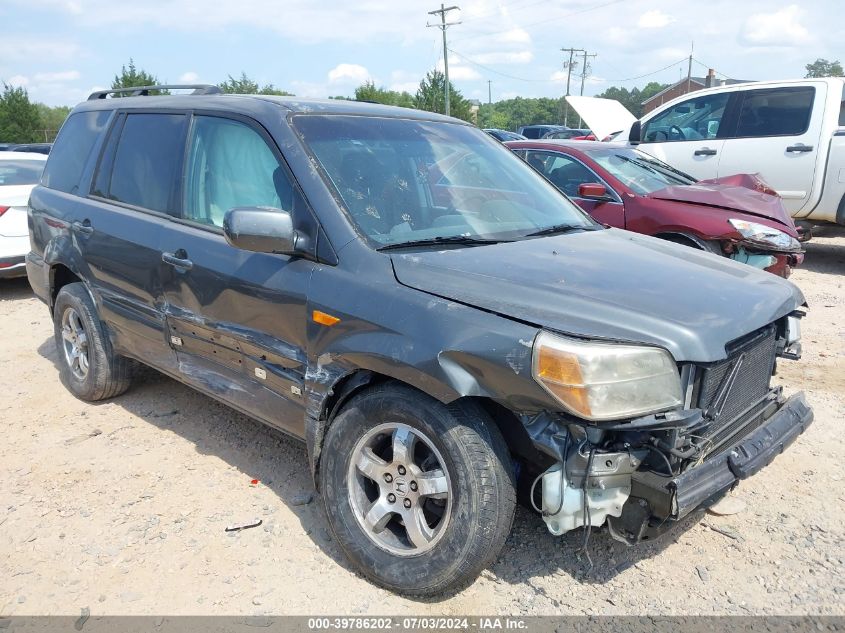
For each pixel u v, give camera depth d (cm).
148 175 421
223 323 356
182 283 376
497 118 10225
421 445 294
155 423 457
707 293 291
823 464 405
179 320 384
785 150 941
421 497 284
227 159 370
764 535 338
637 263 320
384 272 296
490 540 270
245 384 357
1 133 4528
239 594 296
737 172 984
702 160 1009
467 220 350
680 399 258
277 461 407
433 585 281
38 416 470
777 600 294
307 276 313
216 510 356
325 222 314
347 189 327
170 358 406
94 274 447
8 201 798
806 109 932
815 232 1011
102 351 468
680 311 270
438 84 5400
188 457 412
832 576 309
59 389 520
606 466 254
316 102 380
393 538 299
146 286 404
